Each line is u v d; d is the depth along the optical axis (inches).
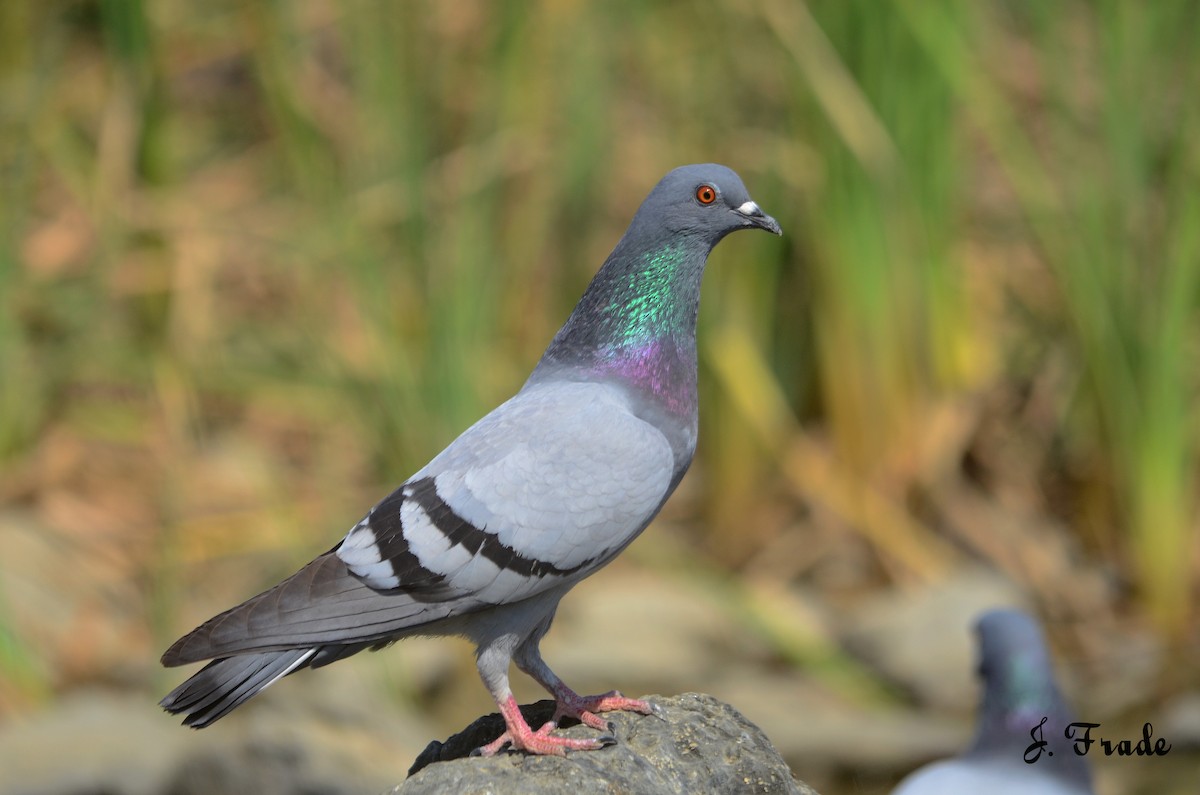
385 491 547.5
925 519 592.4
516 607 280.1
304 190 622.5
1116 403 563.5
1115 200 562.9
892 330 580.7
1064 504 603.2
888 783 477.4
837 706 514.9
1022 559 581.0
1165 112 602.2
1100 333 564.4
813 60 558.9
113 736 469.4
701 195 298.4
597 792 257.9
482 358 552.4
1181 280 550.3
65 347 618.2
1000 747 333.7
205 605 542.0
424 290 553.6
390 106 571.8
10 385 591.2
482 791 255.0
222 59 724.7
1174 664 531.8
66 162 639.8
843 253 571.8
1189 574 570.6
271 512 577.6
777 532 597.6
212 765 417.1
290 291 649.0
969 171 650.8
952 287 594.6
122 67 611.8
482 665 279.7
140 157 613.9
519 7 592.4
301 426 621.3
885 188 567.2
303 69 656.4
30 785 450.9
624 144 659.4
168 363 598.5
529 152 603.8
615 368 298.2
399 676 509.0
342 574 274.1
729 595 561.3
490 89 593.3
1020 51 679.1
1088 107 618.2
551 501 277.9
